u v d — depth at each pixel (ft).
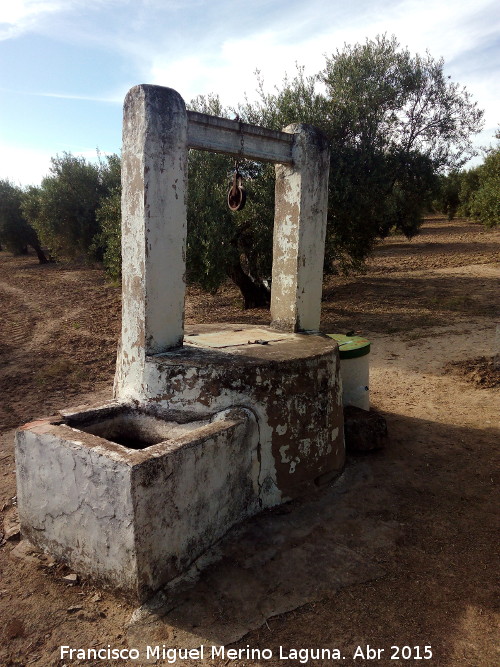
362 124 32.99
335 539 10.69
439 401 18.94
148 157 10.82
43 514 10.25
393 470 13.67
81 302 47.29
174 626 8.47
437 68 34.91
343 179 31.89
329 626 8.43
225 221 31.81
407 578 9.53
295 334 14.90
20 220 91.04
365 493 12.49
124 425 11.99
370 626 8.42
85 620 8.70
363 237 37.17
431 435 15.96
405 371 22.54
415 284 42.75
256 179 32.63
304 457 12.26
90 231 66.95
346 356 15.66
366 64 33.32
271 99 33.81
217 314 37.40
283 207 14.93
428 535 10.85
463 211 100.27
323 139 14.55
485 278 42.83
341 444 13.46
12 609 9.02
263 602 8.96
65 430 10.09
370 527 11.12
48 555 10.37
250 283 38.01
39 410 19.31
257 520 11.30
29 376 23.88
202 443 9.81
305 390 12.01
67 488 9.63
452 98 35.17
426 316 32.14
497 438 15.56
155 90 10.81
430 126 35.94
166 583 9.32
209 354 12.06
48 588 9.49
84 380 23.21
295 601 8.98
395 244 73.15
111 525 8.94
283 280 15.35
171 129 11.17
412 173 35.63
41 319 39.34
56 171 67.15
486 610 8.71
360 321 32.30
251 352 12.37
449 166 36.94
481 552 10.27
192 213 31.55
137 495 8.55
